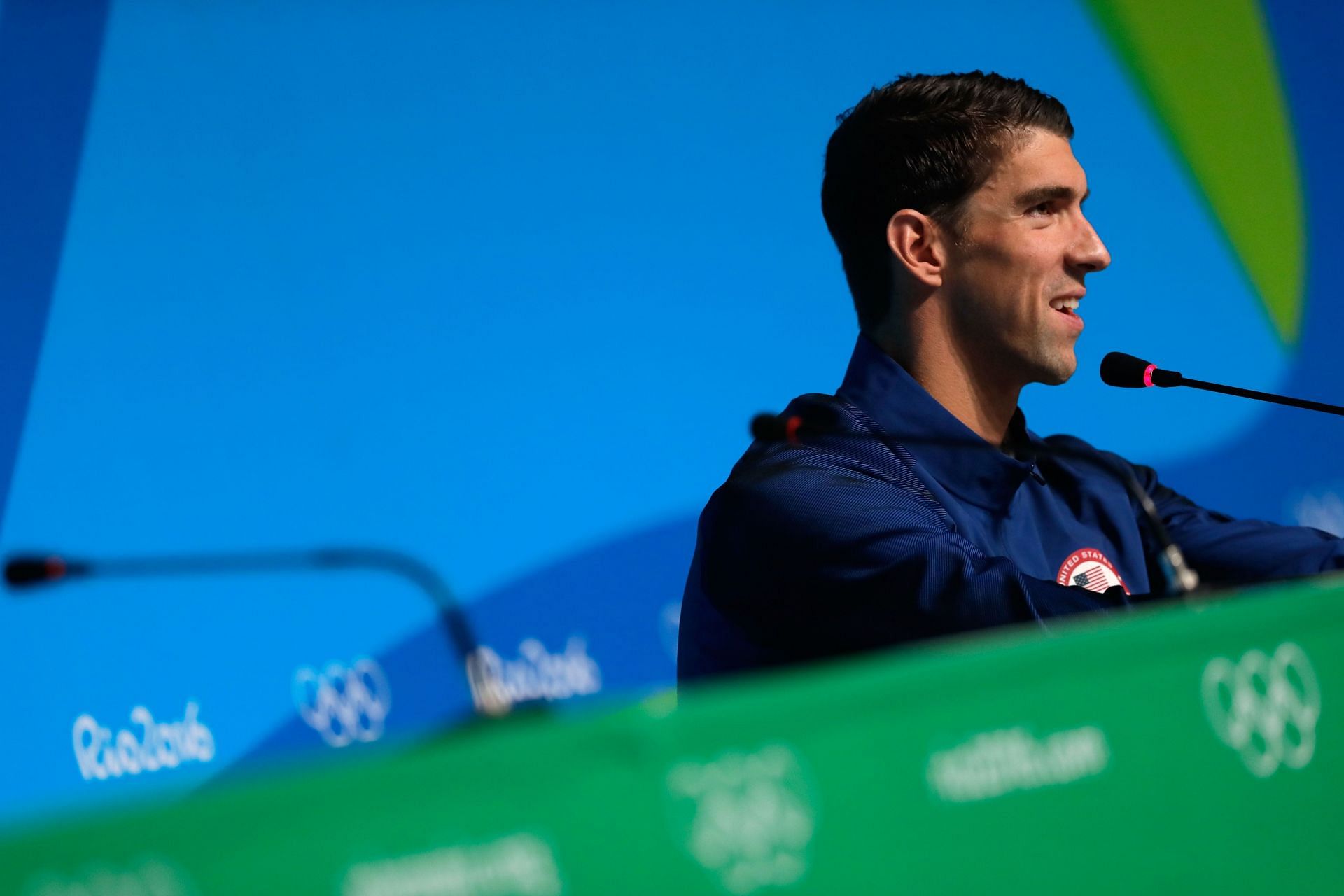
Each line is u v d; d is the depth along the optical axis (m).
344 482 9.02
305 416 8.97
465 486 9.30
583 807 2.67
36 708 8.15
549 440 9.55
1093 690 3.21
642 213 10.01
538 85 9.84
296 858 2.46
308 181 9.16
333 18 9.35
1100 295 11.44
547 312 9.66
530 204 9.71
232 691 8.59
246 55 9.11
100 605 8.36
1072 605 5.86
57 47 8.66
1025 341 6.72
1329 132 12.83
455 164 9.55
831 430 5.19
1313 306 12.48
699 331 10.09
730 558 6.61
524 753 2.64
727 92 10.39
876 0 10.96
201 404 8.74
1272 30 12.65
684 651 7.03
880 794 2.92
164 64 8.91
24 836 2.33
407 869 2.52
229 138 9.01
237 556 8.70
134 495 8.52
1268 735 3.44
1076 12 11.71
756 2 10.55
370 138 9.36
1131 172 11.74
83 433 8.45
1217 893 3.24
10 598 8.14
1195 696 3.34
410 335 9.29
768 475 6.57
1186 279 11.83
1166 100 11.99
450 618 4.00
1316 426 12.23
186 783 8.44
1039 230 6.70
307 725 8.75
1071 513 7.15
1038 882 3.03
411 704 8.99
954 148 6.69
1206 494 11.59
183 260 8.81
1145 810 3.20
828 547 6.28
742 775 2.81
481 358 9.45
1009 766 3.07
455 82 9.62
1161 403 11.51
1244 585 4.87
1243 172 12.27
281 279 9.02
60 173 8.58
